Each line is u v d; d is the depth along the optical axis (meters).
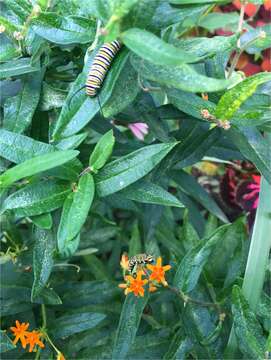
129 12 0.18
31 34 0.24
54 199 0.22
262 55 0.49
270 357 0.26
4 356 0.31
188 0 0.20
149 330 0.33
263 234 0.27
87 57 0.22
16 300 0.30
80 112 0.22
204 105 0.23
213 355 0.29
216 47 0.22
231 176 0.46
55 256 0.25
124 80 0.22
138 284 0.27
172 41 0.22
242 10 0.23
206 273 0.31
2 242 0.32
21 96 0.25
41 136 0.27
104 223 0.40
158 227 0.37
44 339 0.31
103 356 0.31
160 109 0.28
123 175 0.22
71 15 0.22
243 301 0.26
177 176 0.35
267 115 0.23
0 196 0.24
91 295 0.33
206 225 0.36
